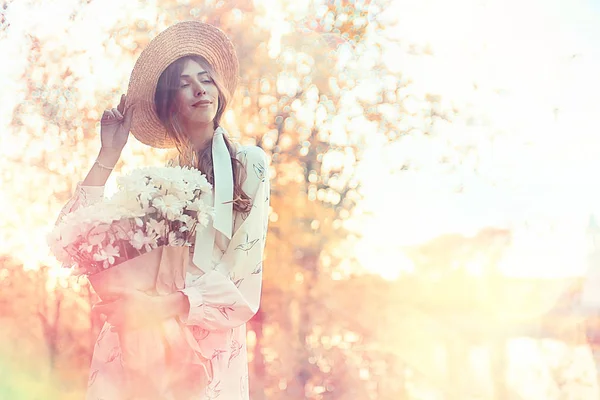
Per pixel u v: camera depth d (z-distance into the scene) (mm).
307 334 5309
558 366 4113
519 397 4105
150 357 1328
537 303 4488
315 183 5504
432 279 5129
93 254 1328
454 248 5055
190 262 1474
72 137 5293
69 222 1348
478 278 4871
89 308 5195
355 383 5066
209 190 1440
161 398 1332
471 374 4480
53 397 5023
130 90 1720
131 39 5285
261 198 1578
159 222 1365
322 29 5512
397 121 5523
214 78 1648
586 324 4277
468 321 4781
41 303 5215
